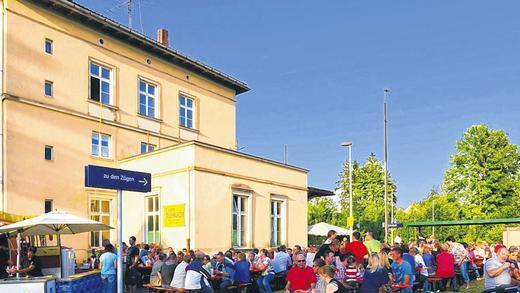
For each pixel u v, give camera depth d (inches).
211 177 782.5
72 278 476.4
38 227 549.0
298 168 1012.5
